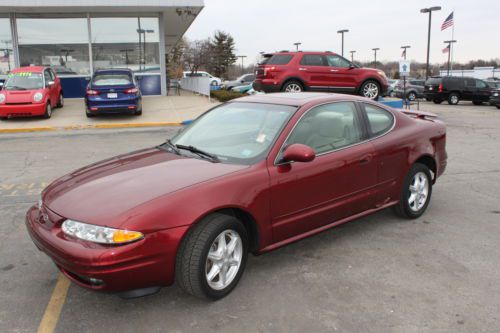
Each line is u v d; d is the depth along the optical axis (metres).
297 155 3.59
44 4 18.36
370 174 4.50
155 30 21.02
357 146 4.42
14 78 14.97
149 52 21.22
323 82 14.77
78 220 3.07
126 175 3.61
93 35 20.55
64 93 20.67
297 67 14.58
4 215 5.48
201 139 4.28
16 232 4.90
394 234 4.75
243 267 3.59
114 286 2.98
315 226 4.11
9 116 14.57
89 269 2.92
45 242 3.17
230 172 3.55
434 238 4.64
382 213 5.43
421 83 32.56
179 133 4.70
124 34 20.80
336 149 4.24
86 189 3.44
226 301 3.43
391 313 3.24
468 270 3.91
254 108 4.41
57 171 7.90
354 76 14.94
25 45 20.14
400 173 4.86
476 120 16.48
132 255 2.96
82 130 13.22
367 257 4.19
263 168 3.67
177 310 3.32
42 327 3.11
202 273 3.23
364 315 3.22
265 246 3.74
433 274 3.84
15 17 19.83
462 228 4.93
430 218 5.26
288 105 4.25
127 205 3.11
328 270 3.93
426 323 3.11
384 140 4.67
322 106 4.31
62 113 16.27
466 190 6.52
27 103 14.27
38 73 15.24
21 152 9.75
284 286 3.65
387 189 4.75
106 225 2.96
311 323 3.13
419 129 5.12
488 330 3.03
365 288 3.61
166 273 3.13
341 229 4.91
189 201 3.21
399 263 4.06
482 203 5.88
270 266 4.02
